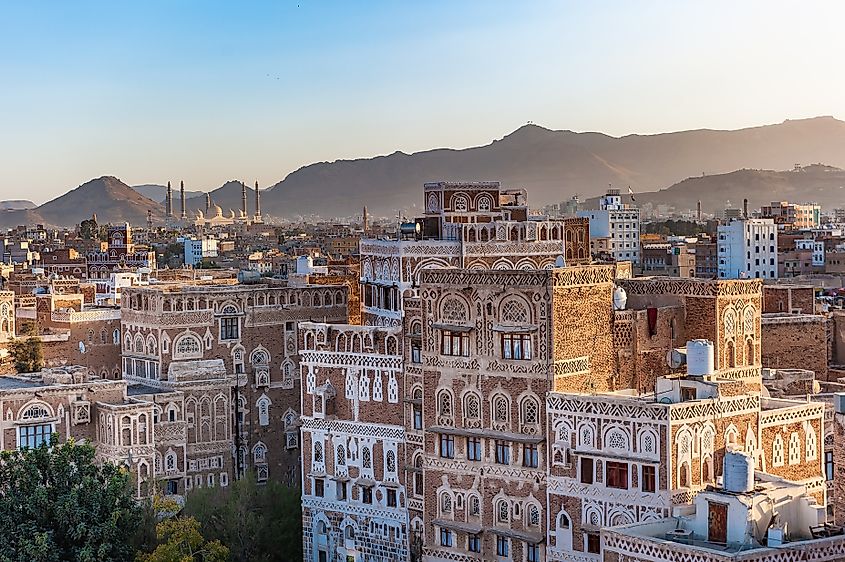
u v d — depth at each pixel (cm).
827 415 9981
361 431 11388
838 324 14575
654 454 8800
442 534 10281
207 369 13912
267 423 14388
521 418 9762
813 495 9494
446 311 10175
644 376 10250
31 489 10394
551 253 12788
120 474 10712
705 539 7600
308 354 11762
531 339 9675
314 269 18325
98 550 10162
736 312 10450
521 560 9750
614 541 7494
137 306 14275
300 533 12025
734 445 9062
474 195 13125
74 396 12519
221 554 10538
